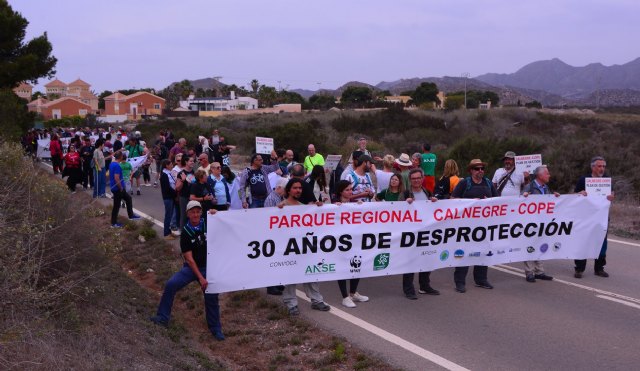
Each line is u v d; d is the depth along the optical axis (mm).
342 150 30391
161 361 5613
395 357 6363
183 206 11578
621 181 19344
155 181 22516
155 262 10344
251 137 35312
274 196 8570
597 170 9734
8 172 7352
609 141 34781
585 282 9484
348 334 7062
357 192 9508
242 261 7363
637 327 7375
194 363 5883
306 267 7812
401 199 8703
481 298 8625
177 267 9844
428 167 13250
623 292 8914
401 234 8422
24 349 4613
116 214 13109
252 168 10625
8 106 25984
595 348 6676
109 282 7293
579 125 50469
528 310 8039
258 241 7449
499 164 23438
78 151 19781
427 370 6039
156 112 107250
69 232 6797
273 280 7590
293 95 124188
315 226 7801
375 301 8484
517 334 7105
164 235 12180
